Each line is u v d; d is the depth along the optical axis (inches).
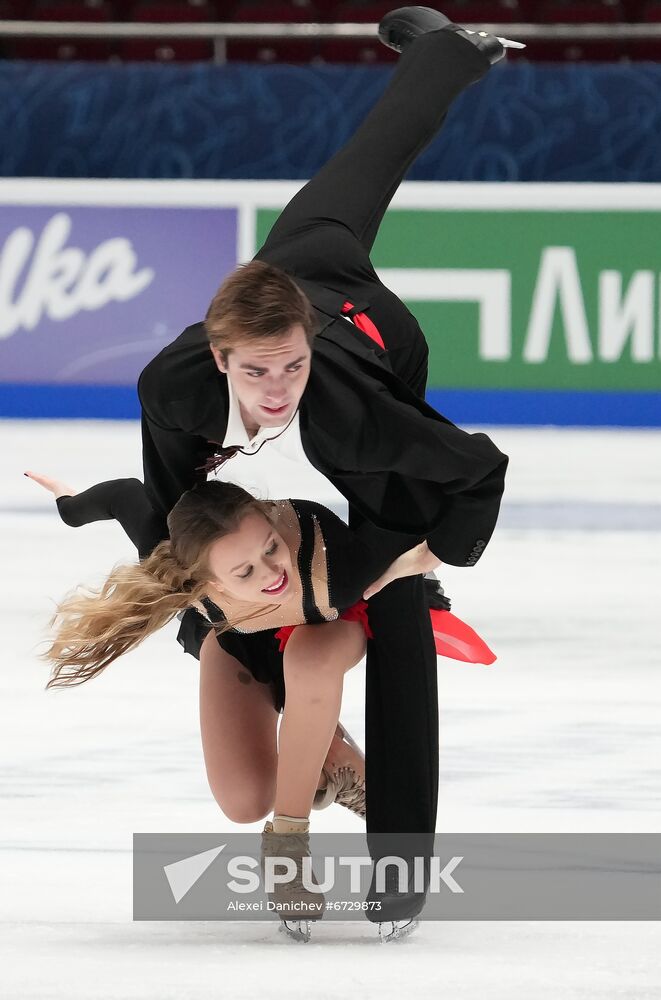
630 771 464.8
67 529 869.2
